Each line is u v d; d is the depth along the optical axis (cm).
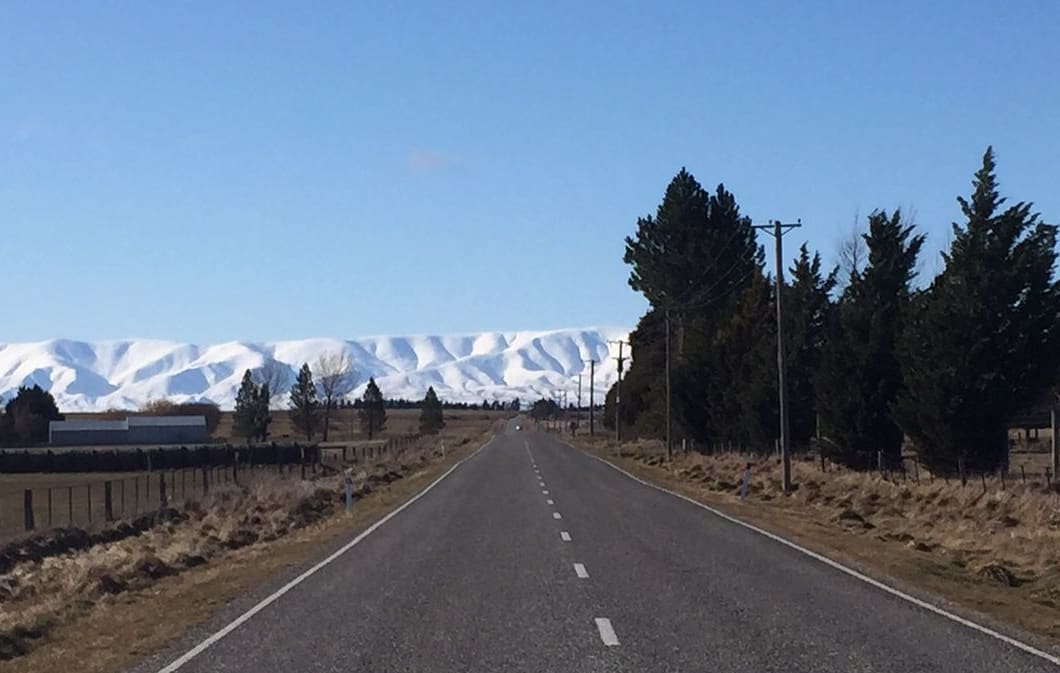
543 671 1156
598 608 1579
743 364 6925
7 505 4862
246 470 6512
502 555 2294
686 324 8681
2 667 1316
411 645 1320
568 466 6744
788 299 6188
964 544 2644
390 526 3067
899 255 4975
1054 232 4075
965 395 4050
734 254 8988
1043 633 1441
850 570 2031
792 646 1280
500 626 1442
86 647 1423
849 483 4134
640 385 10550
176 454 8019
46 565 2650
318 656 1263
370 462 6988
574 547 2428
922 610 1558
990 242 4062
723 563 2133
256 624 1503
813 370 5388
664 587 1795
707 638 1334
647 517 3253
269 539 3020
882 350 4872
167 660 1265
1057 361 4066
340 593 1792
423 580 1925
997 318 4053
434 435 14512
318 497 4091
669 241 9025
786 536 2698
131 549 2744
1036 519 2898
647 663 1187
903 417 4272
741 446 7000
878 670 1146
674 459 7031
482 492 4481
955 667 1161
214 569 2317
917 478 4278
